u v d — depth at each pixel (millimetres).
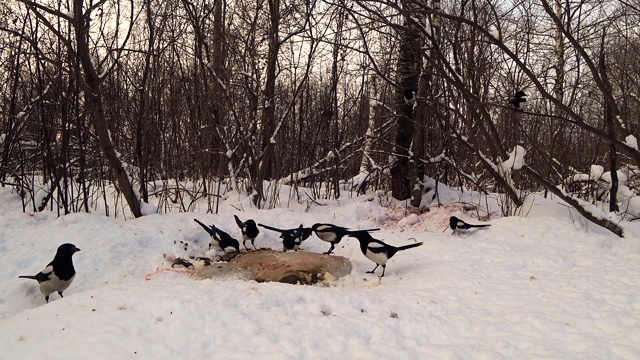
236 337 4738
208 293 5680
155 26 12961
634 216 11883
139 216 10180
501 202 11453
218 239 8445
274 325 5039
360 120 14680
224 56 13094
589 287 6438
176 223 9430
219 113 13531
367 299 6020
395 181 13227
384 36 13859
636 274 6926
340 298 5914
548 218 9664
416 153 12250
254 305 5469
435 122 14164
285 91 14859
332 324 5121
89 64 9062
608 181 12633
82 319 4992
